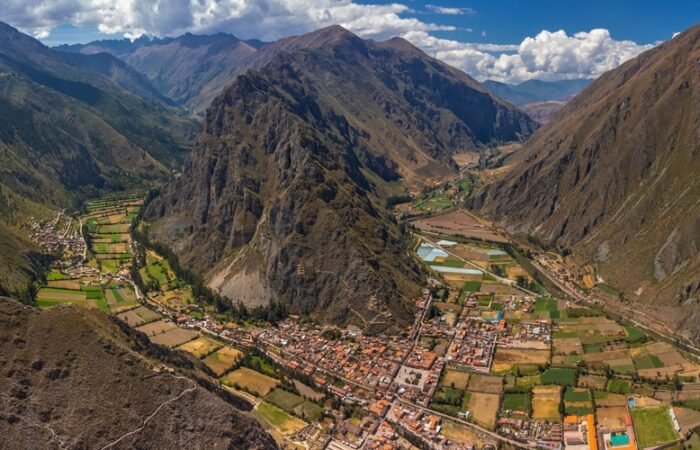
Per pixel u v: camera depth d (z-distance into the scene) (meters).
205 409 150.88
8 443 134.25
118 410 145.12
